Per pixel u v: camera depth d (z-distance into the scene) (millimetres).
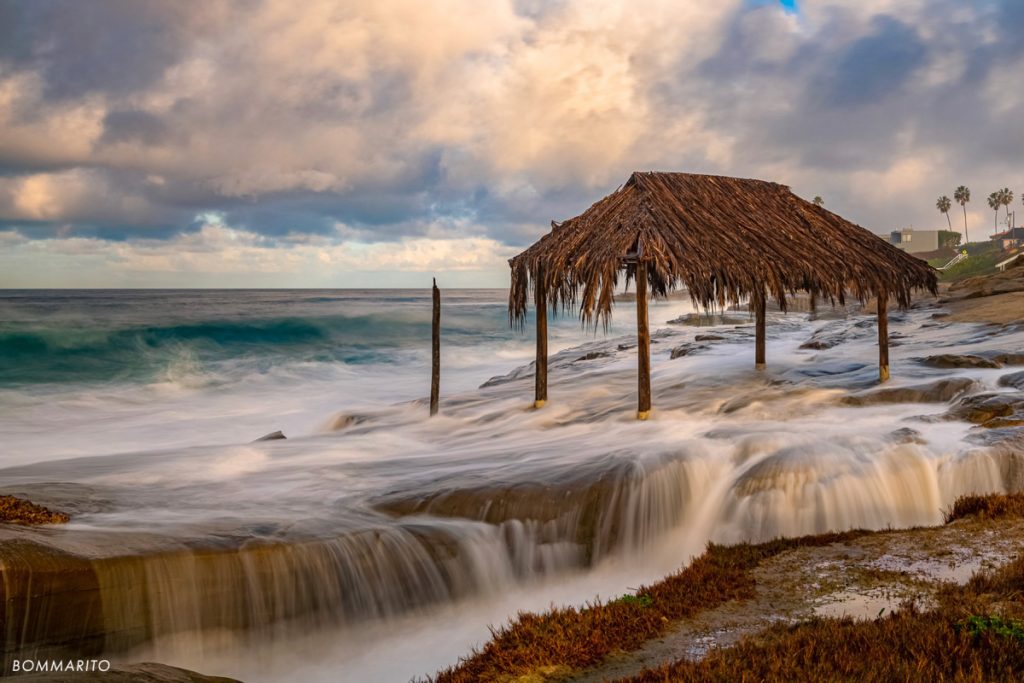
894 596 7543
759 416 14758
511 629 7629
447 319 61938
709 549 9703
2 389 30016
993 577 7430
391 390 32281
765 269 15188
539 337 18156
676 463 10984
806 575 8414
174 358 38375
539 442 14609
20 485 10859
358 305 85312
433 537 9281
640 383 15688
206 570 7844
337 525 9281
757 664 5906
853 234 17969
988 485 10141
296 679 7684
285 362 39031
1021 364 17281
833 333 29094
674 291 20016
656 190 16703
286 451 14797
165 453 14477
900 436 11305
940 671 5406
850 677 5566
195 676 5863
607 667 6605
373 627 8625
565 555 10000
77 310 63688
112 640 7312
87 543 7766
